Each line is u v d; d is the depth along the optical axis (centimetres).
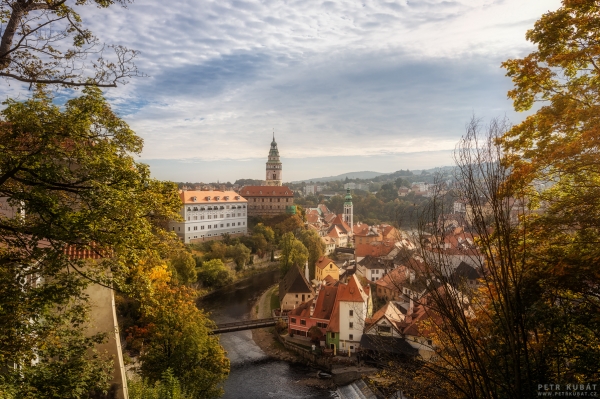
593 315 1270
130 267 1547
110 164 1325
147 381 2906
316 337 6081
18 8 1221
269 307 8169
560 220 1324
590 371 1239
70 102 1288
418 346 4197
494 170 1175
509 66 1476
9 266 1295
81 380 1362
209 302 8425
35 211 1216
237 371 5428
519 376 1056
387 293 7969
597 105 1223
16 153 1202
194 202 11962
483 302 1585
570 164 1262
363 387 4509
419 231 1301
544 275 1298
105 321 2088
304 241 11469
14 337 1252
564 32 1304
